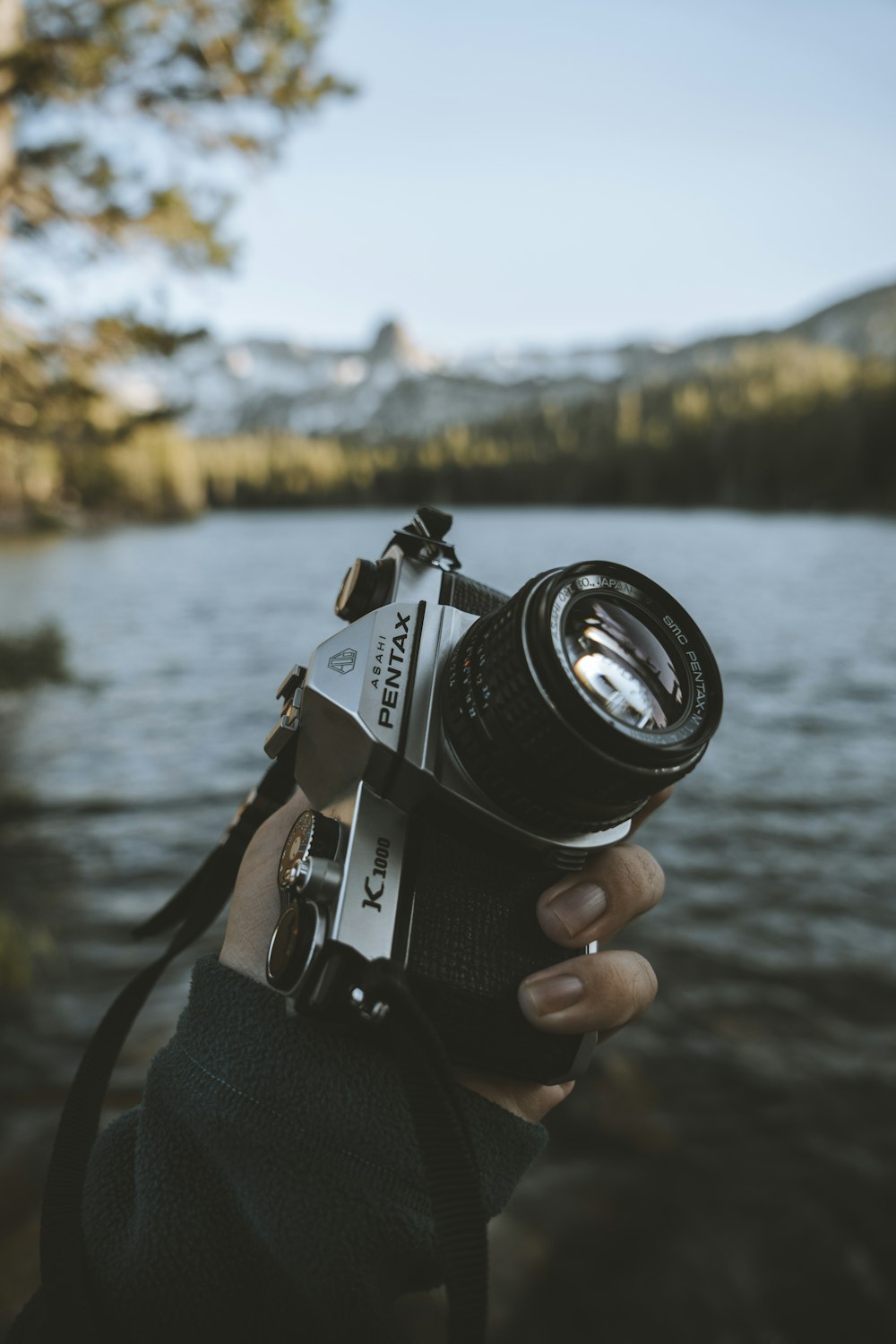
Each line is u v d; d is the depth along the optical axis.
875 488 89.19
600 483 121.50
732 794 10.78
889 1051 5.56
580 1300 3.59
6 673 11.23
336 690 0.71
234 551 58.09
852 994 6.26
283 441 171.38
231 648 22.11
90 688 12.18
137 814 10.54
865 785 11.14
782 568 37.56
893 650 20.17
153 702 16.38
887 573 36.00
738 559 41.34
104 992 6.09
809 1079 5.25
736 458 103.31
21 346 7.77
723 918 7.50
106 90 6.67
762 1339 3.44
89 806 10.79
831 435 90.81
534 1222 4.00
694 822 9.85
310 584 37.62
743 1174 4.38
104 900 7.96
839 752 12.59
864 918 7.50
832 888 8.12
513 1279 3.68
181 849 9.34
